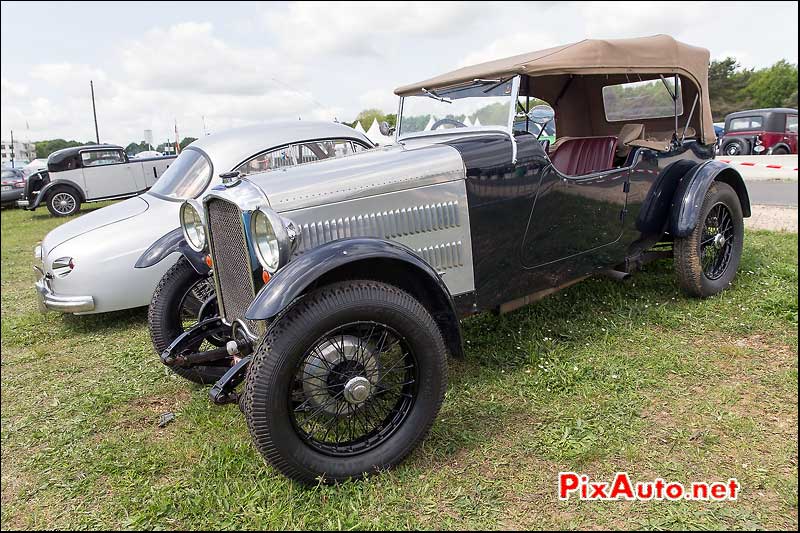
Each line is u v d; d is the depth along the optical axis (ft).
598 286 15.14
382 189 9.27
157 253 11.28
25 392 12.40
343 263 7.67
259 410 7.29
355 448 8.13
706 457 8.08
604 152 13.64
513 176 10.34
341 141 18.45
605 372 10.62
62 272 15.51
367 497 7.70
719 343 11.65
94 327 16.49
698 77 13.76
